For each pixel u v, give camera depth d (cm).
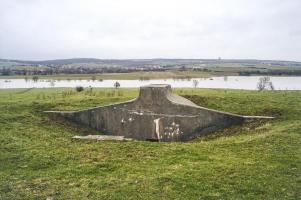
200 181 1217
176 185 1191
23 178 1307
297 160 1413
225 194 1112
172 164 1423
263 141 1727
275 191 1123
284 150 1561
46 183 1251
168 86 2403
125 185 1205
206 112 2217
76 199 1109
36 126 2256
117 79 12019
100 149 1689
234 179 1225
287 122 2116
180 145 1769
